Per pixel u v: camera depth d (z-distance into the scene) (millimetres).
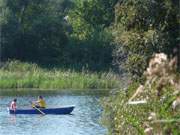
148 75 8922
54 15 153250
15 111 72000
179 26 38500
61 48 147625
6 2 150625
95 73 119938
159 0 39344
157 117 10047
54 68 128250
